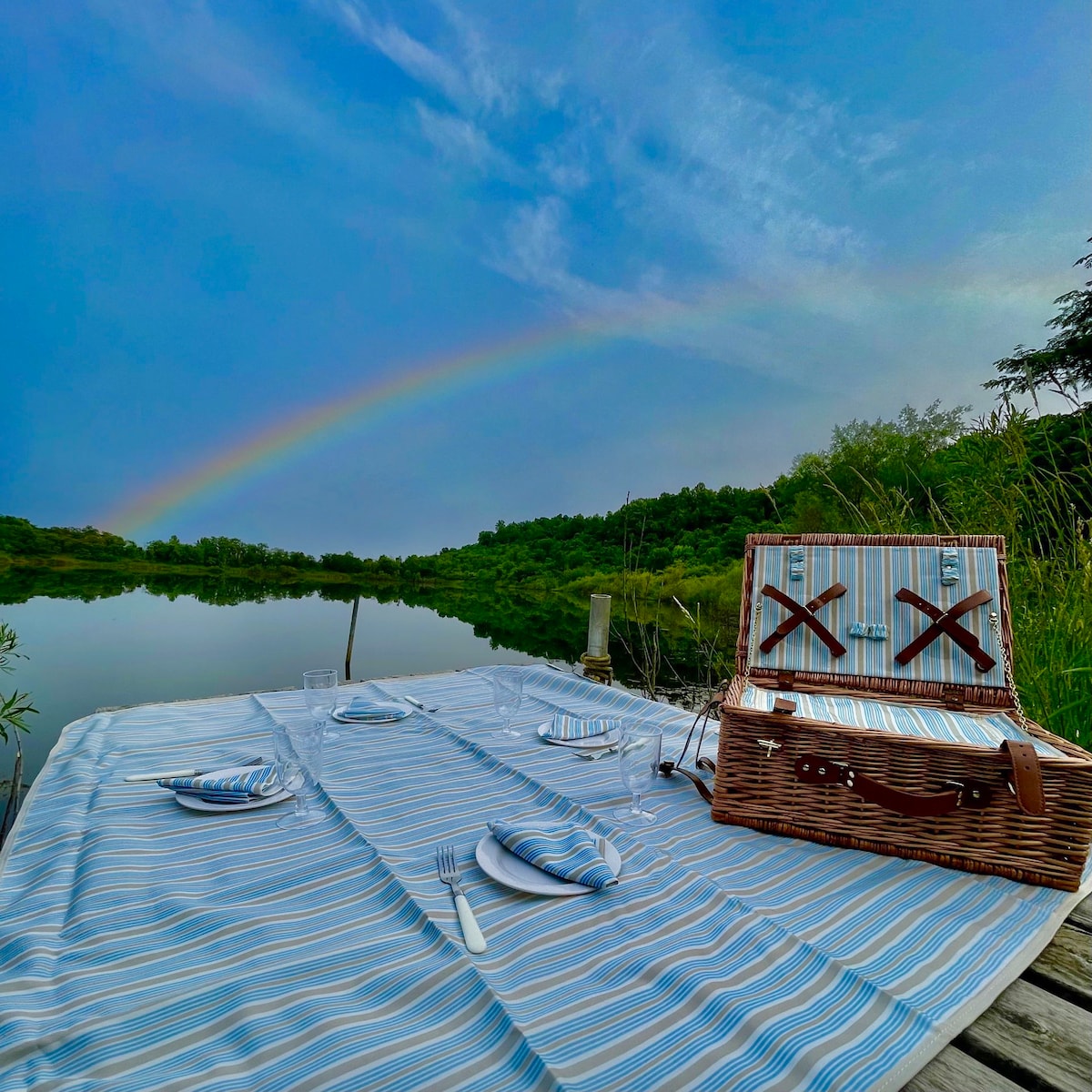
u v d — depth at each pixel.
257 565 42.41
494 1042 0.72
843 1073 0.68
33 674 11.97
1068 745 1.24
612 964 0.86
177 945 0.88
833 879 1.12
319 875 1.09
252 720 1.99
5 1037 0.69
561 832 1.15
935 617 1.69
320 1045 0.70
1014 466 2.49
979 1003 0.80
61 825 1.24
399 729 1.93
